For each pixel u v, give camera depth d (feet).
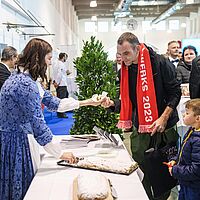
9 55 11.68
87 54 8.00
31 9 20.75
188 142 6.29
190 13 61.82
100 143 7.03
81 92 7.99
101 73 7.97
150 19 65.98
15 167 5.26
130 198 4.25
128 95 7.22
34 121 5.14
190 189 6.24
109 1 51.83
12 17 16.16
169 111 6.69
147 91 6.66
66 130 19.93
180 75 13.19
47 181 4.92
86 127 7.95
